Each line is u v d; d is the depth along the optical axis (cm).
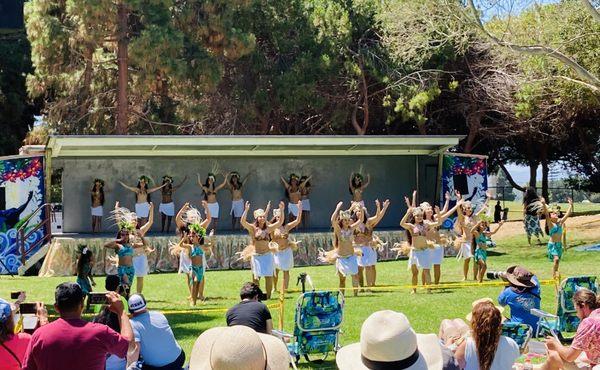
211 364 473
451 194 2972
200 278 1702
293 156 3133
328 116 4031
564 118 3769
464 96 3925
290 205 3028
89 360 614
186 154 2916
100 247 2505
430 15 2628
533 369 849
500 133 4184
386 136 2766
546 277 2080
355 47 3928
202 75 3534
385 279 2148
